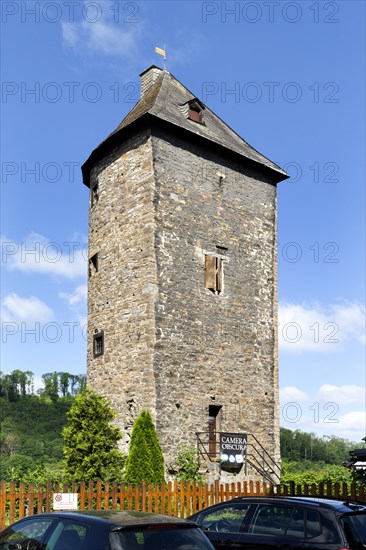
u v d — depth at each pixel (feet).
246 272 73.10
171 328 64.39
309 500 29.40
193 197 69.51
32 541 22.80
